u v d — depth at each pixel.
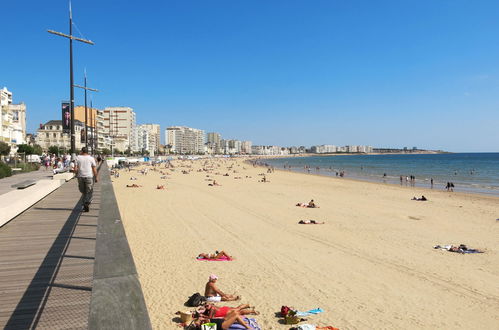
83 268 6.35
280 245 17.31
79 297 5.24
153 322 9.17
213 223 22.17
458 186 55.62
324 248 16.94
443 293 11.67
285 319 9.34
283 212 27.22
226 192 41.09
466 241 18.95
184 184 50.81
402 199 37.75
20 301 5.08
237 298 10.80
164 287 11.62
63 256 6.97
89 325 2.31
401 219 25.36
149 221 22.31
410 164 148.12
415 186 55.22
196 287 11.69
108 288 2.75
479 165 132.38
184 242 17.39
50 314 4.75
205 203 31.12
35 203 13.04
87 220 10.17
